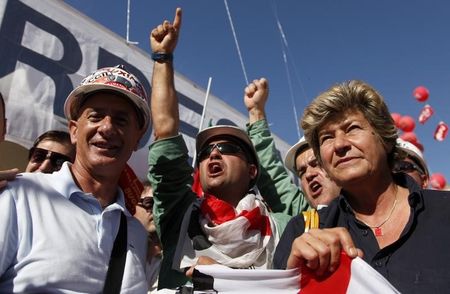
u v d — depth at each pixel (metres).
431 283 1.38
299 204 3.19
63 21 4.10
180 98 5.33
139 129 2.07
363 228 1.64
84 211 1.78
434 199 1.58
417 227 1.53
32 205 1.62
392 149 1.78
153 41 2.69
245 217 2.35
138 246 1.96
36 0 3.88
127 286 1.75
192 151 5.26
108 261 1.76
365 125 1.69
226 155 2.67
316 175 3.03
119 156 1.92
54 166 2.92
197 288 1.66
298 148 3.27
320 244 1.48
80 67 4.14
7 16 3.61
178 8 2.68
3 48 3.54
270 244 2.42
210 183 2.67
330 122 1.75
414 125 5.43
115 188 2.00
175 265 2.29
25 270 1.51
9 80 3.54
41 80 3.77
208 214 2.45
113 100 1.94
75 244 1.64
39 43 3.84
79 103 2.00
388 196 1.68
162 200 2.51
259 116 3.53
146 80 4.81
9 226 1.52
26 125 3.58
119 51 4.60
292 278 1.56
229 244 2.31
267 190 3.31
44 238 1.57
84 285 1.61
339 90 1.75
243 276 1.64
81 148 1.92
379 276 1.41
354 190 1.70
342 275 1.47
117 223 1.89
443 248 1.44
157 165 2.47
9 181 1.63
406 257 1.48
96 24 4.45
